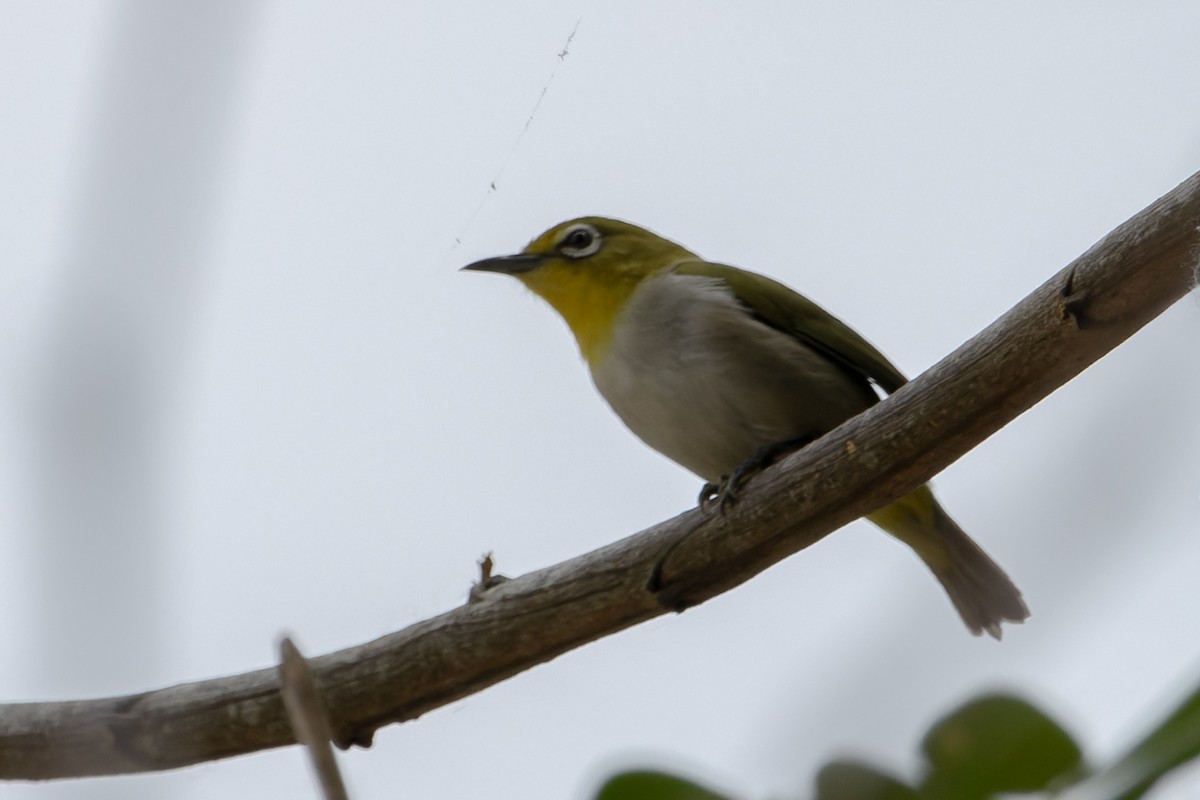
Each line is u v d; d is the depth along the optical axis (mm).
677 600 9477
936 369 8758
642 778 5633
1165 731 3828
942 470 9008
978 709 5488
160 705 9219
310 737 4918
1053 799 5004
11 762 9242
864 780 5535
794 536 9297
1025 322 8336
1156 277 7797
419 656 9508
